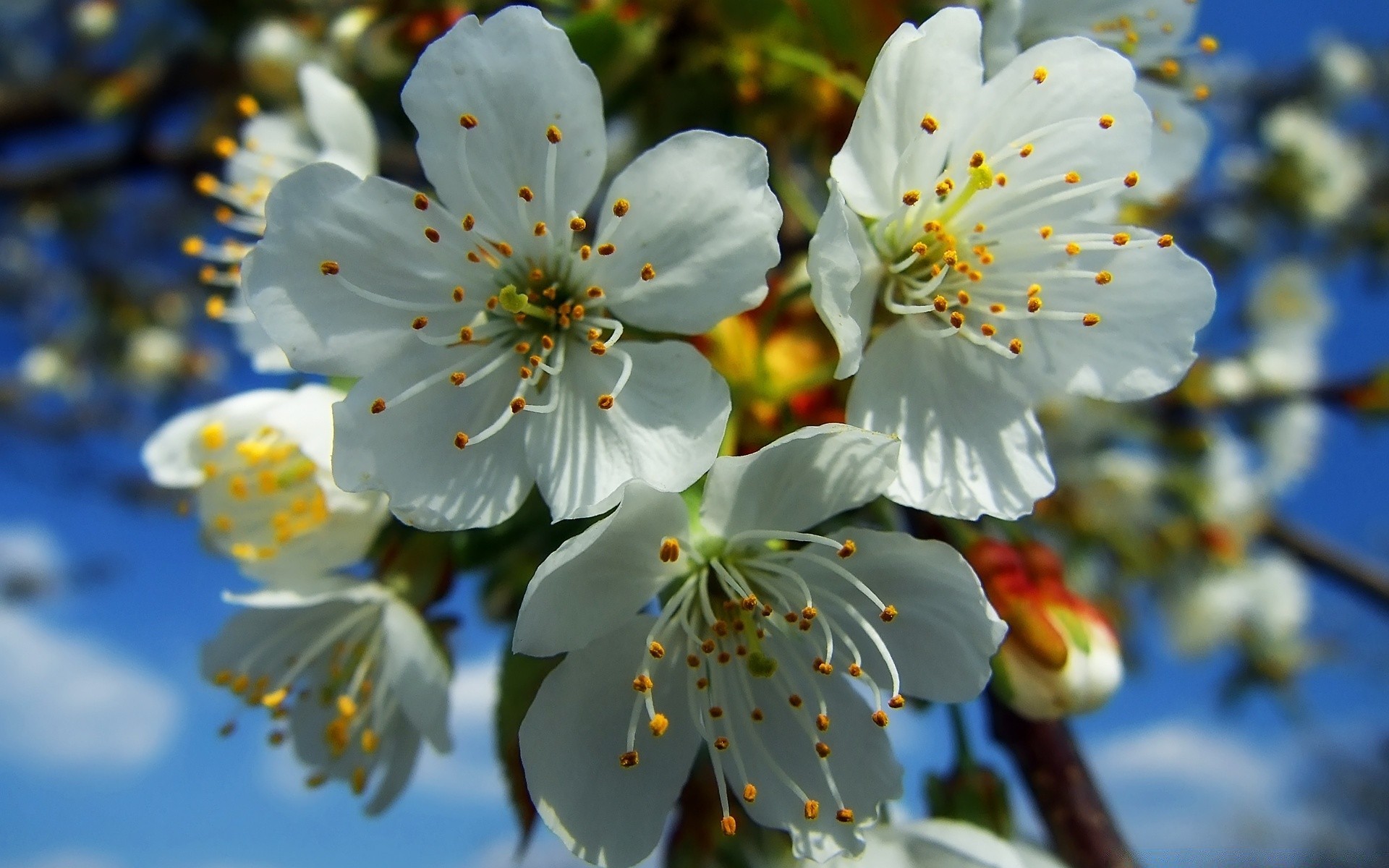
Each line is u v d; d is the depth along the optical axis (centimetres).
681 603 6
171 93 19
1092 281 6
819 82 8
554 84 6
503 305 6
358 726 8
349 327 6
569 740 6
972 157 6
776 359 7
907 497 6
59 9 26
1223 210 22
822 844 6
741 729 6
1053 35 8
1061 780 7
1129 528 15
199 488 8
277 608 7
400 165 14
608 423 6
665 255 6
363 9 9
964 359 6
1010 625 7
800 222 8
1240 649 18
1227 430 19
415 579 7
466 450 6
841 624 6
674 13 8
